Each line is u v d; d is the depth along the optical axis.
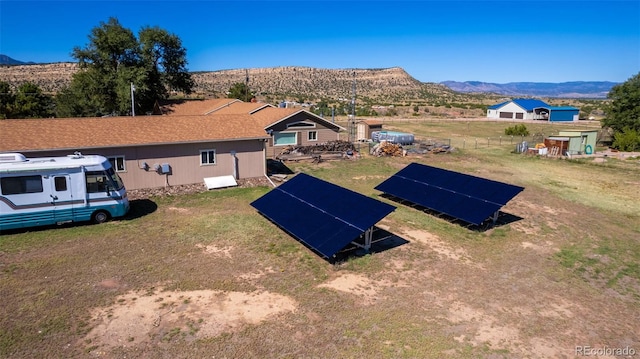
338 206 15.73
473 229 17.69
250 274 12.78
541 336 9.95
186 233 16.17
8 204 15.27
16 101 53.19
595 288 12.56
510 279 13.00
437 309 11.02
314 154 34.28
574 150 37.41
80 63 48.91
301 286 12.09
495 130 61.41
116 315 10.27
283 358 8.79
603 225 18.55
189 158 23.20
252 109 41.06
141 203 20.25
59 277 12.20
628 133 41.25
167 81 54.50
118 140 21.09
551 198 22.84
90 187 16.62
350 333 9.75
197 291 11.61
